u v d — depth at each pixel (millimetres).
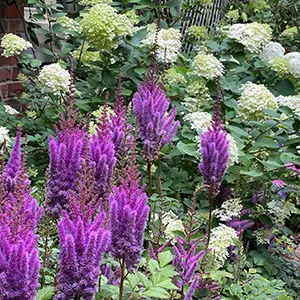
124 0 4207
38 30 4668
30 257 1104
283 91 3994
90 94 3609
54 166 1551
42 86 3166
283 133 3250
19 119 3604
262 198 3359
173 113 2408
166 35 3527
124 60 3646
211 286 1918
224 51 3840
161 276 1489
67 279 1193
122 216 1341
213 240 2295
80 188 1354
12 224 1158
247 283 2406
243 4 6914
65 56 4309
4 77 4293
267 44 3918
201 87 3377
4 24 4277
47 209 1602
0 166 1593
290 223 4176
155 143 2373
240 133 3061
